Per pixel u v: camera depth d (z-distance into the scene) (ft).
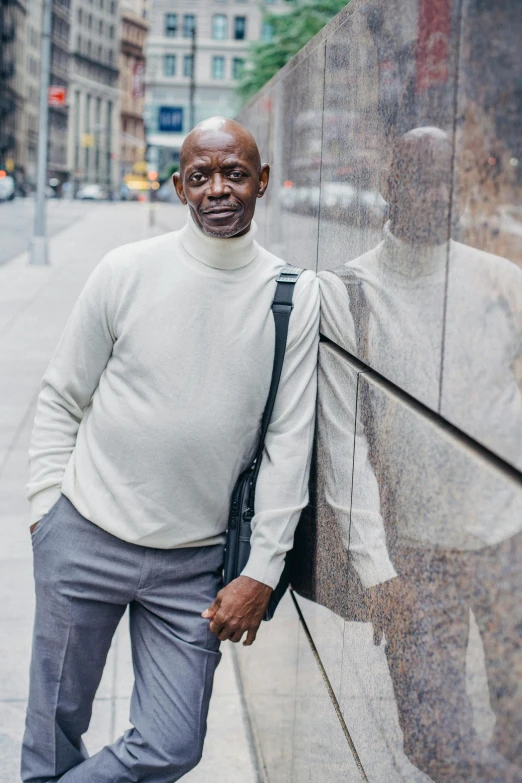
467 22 4.32
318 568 7.60
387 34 5.82
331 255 7.62
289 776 8.70
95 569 7.52
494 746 3.93
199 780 10.01
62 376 7.60
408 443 5.14
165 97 270.87
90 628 7.71
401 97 5.46
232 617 7.37
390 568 5.43
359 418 6.28
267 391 7.37
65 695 7.81
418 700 4.87
